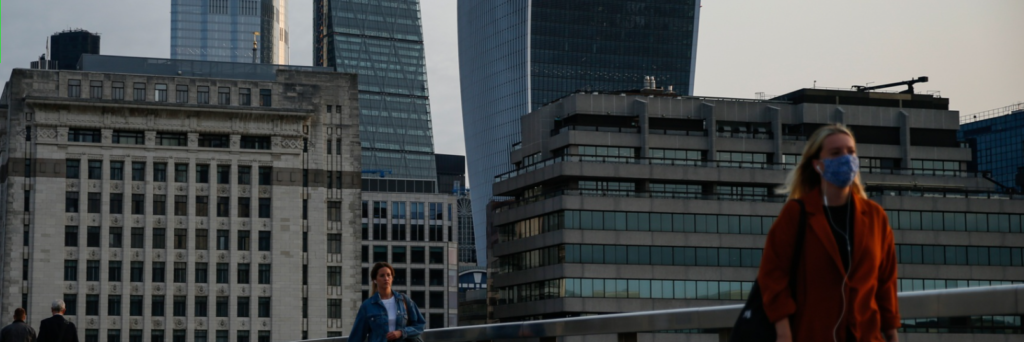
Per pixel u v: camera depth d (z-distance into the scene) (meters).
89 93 155.38
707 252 141.62
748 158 150.75
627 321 14.28
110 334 151.25
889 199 141.25
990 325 10.15
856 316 8.73
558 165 143.62
